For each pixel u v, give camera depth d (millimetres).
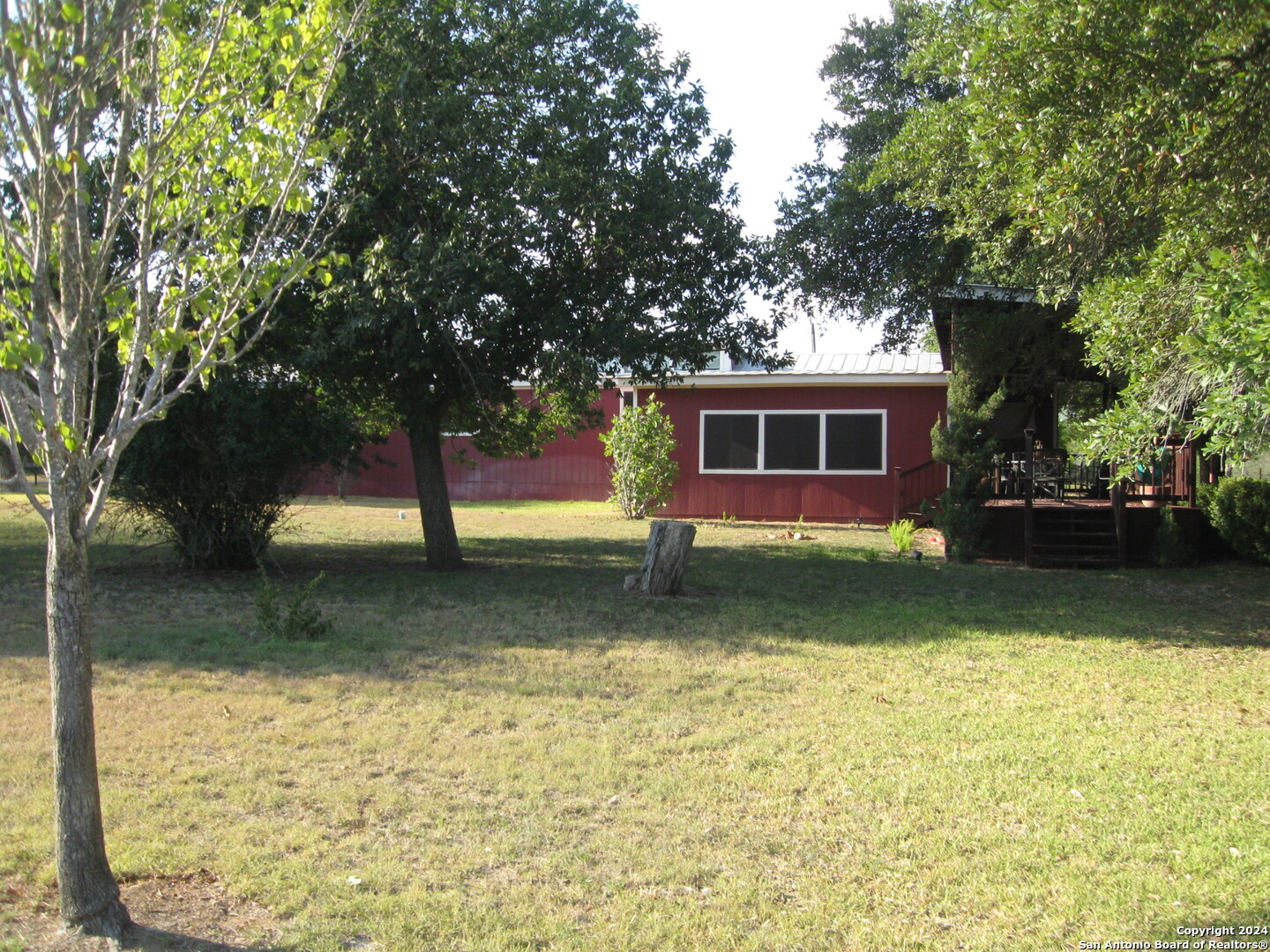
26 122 3041
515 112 10727
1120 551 13148
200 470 10906
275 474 11055
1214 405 4031
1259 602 10648
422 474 12320
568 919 3525
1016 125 6539
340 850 4000
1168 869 3984
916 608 9922
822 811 4551
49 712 5512
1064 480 15070
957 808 4594
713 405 21453
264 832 4117
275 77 3709
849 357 23125
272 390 10664
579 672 6918
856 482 20672
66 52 3059
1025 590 11383
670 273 11484
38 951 3109
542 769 4965
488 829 4262
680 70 11797
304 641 7586
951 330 15031
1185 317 5547
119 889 3512
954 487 14289
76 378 3164
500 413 14273
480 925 3455
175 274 3896
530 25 10992
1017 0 6562
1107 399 15141
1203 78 6039
